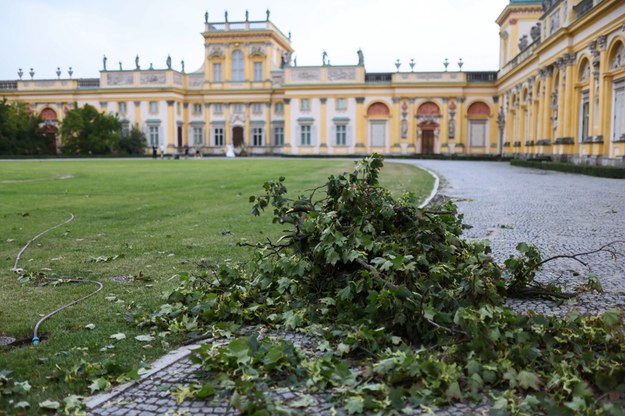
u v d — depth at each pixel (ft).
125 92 251.60
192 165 146.51
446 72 223.71
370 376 15.62
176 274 27.73
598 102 110.52
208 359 16.53
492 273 23.03
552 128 140.67
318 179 89.20
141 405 14.64
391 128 228.84
